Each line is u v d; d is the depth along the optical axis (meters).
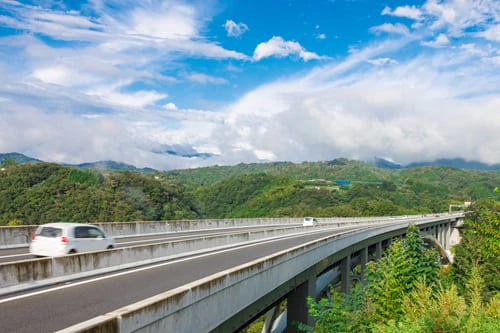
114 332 6.41
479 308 10.95
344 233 29.48
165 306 7.83
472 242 49.75
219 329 10.80
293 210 116.56
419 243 17.23
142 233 30.06
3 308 8.84
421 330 9.15
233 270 11.21
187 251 20.38
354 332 14.23
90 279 12.77
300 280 19.27
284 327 22.56
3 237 19.52
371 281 18.23
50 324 7.72
